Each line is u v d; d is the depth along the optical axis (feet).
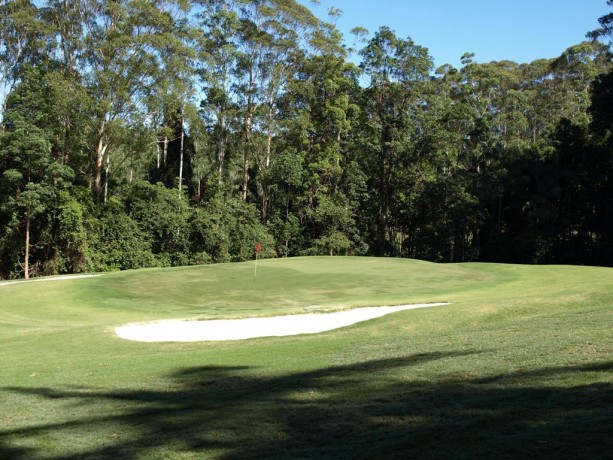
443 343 31.24
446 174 178.40
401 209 182.29
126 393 25.43
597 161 154.20
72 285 70.59
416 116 176.24
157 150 163.94
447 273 85.51
